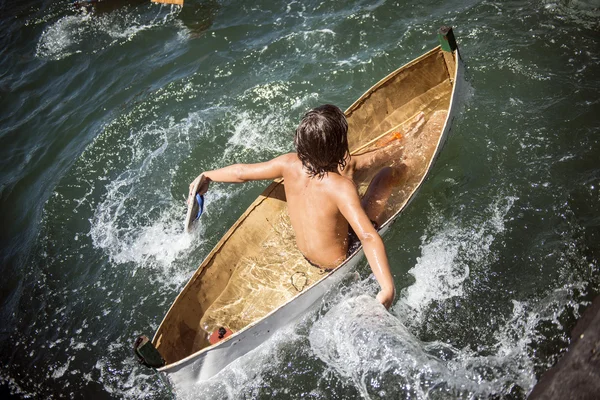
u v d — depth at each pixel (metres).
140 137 5.43
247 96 5.64
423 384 3.28
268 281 3.96
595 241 3.84
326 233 3.57
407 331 3.48
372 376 3.35
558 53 5.30
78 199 4.97
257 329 3.35
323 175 3.43
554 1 5.81
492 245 4.00
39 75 6.47
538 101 4.91
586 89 4.89
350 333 3.48
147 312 4.06
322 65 5.80
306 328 3.69
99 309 4.14
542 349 3.38
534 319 3.54
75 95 6.13
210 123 5.43
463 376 3.31
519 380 3.26
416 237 4.17
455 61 4.68
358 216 3.34
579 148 4.45
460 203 4.31
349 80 5.59
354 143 4.77
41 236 4.73
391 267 4.03
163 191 4.91
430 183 4.47
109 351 3.87
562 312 3.52
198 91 5.82
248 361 3.48
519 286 3.73
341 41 6.00
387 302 3.30
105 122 5.66
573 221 3.99
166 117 5.59
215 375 3.37
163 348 3.38
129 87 6.04
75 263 4.48
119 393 3.62
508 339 3.48
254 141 5.20
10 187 5.27
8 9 7.52
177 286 4.20
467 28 5.77
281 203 4.23
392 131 4.84
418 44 5.75
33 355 3.94
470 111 4.92
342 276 3.70
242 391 3.48
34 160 5.47
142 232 4.61
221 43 6.37
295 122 5.31
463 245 4.04
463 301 3.74
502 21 5.76
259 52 6.11
